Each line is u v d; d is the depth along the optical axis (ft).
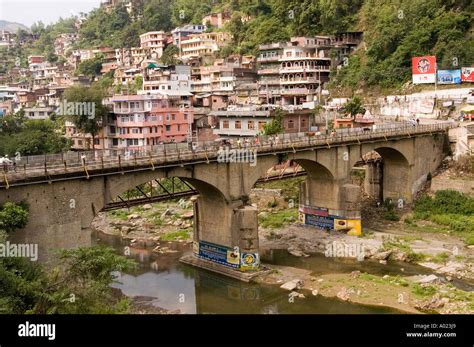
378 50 350.64
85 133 309.01
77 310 98.12
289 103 359.25
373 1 393.70
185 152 153.79
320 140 196.95
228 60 425.28
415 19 348.79
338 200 211.20
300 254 189.47
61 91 444.14
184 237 210.18
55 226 125.59
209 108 359.05
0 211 111.24
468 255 180.86
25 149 249.14
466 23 330.13
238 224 168.76
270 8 466.29
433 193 239.30
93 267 105.81
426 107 299.17
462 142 248.93
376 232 212.02
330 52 374.43
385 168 248.11
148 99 293.23
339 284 158.71
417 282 156.56
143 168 142.72
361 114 309.22
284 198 252.42
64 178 125.90
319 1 406.21
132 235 217.56
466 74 304.09
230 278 168.55
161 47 521.24
